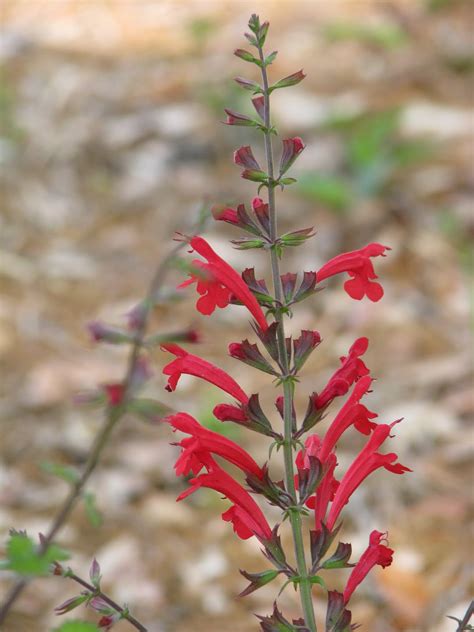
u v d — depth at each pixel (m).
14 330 6.68
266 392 6.13
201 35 10.54
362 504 5.15
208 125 8.96
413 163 8.28
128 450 5.57
